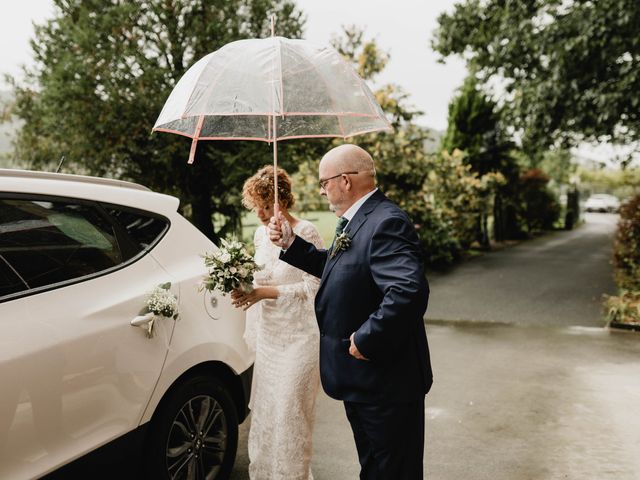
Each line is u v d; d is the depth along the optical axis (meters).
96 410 2.29
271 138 2.99
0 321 2.05
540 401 4.59
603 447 3.72
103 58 8.83
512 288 10.20
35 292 2.21
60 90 8.70
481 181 15.95
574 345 6.37
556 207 26.23
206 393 2.90
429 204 13.36
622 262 9.34
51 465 2.12
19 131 10.61
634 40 9.80
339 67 2.60
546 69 11.36
